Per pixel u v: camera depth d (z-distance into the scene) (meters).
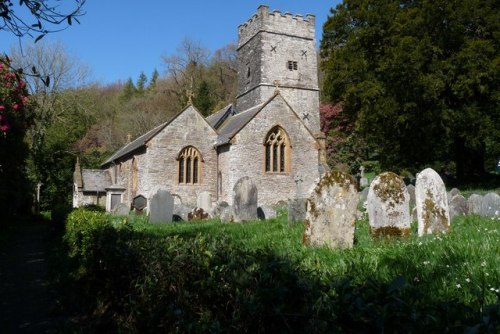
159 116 60.41
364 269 5.30
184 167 28.53
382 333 2.19
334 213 8.05
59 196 40.84
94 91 56.88
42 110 36.38
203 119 29.23
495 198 11.38
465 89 22.16
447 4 22.62
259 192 27.31
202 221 17.31
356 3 28.20
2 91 11.84
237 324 3.10
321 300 2.63
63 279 9.01
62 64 38.84
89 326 5.96
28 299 7.98
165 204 17.27
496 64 21.25
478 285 4.31
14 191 23.80
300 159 28.66
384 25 25.53
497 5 22.97
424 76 22.80
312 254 6.71
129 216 20.81
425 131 24.50
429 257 5.80
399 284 2.35
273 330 2.88
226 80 67.94
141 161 29.08
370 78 26.36
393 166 29.48
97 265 6.97
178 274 4.03
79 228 9.80
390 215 8.53
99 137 59.09
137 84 90.44
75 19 4.01
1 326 6.42
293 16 38.44
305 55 38.62
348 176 8.20
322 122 46.97
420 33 23.61
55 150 41.34
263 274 3.10
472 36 23.55
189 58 67.25
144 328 4.68
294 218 12.07
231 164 27.14
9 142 15.98
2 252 14.30
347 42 28.66
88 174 37.53
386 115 24.55
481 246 5.89
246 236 10.41
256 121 27.75
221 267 3.62
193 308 3.81
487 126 22.53
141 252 4.94
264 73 37.12
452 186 25.34
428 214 8.69
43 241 17.80
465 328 2.16
